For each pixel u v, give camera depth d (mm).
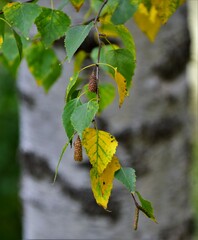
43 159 1795
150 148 1757
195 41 5234
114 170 980
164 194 1826
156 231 1830
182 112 1819
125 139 1721
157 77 1728
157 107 1744
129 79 1062
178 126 1807
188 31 1778
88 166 1734
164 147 1783
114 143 960
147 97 1723
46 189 1807
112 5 1108
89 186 1751
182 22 1736
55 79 1343
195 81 4988
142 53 1689
